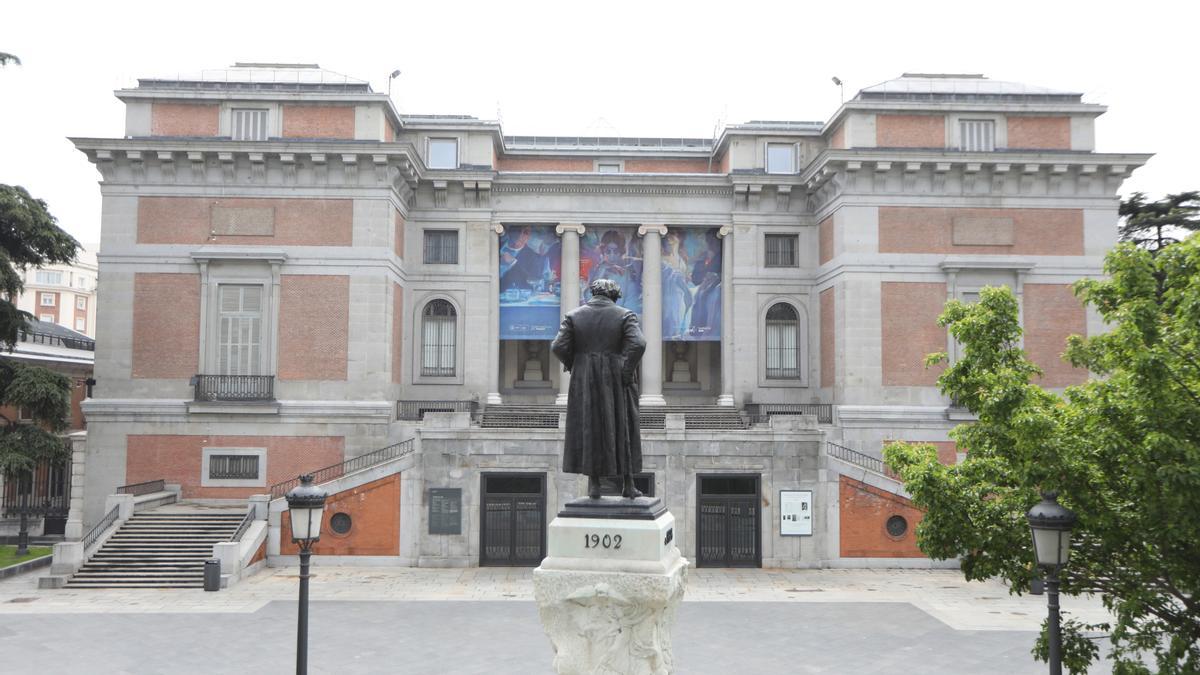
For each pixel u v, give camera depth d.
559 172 37.22
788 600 23.27
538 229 37.91
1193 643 11.40
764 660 17.50
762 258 37.47
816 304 37.00
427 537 28.00
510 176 36.75
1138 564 11.02
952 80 37.84
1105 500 11.03
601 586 8.88
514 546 28.03
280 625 20.19
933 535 12.35
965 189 34.03
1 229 30.47
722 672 16.67
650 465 28.27
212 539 26.98
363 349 32.78
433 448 28.17
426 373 36.59
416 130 38.25
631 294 37.97
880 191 33.97
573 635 9.01
